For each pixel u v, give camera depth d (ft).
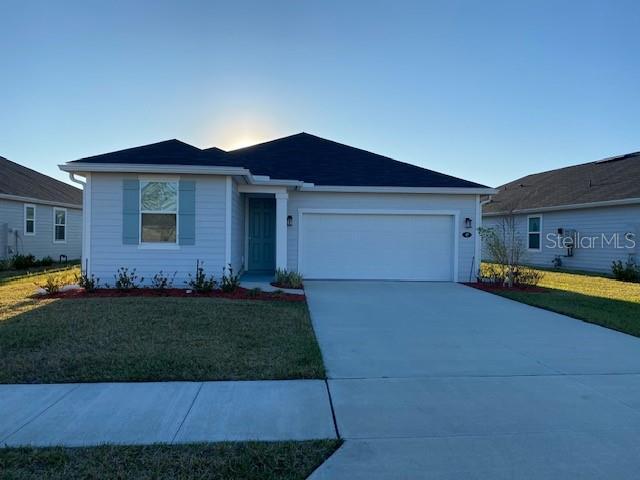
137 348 18.29
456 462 10.24
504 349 19.93
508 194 83.15
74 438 11.09
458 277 45.47
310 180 45.42
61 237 71.56
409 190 44.62
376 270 45.80
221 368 16.19
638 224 52.85
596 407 13.51
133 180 35.14
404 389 14.84
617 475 9.78
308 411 12.92
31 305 27.50
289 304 29.48
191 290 34.01
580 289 40.78
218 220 35.76
